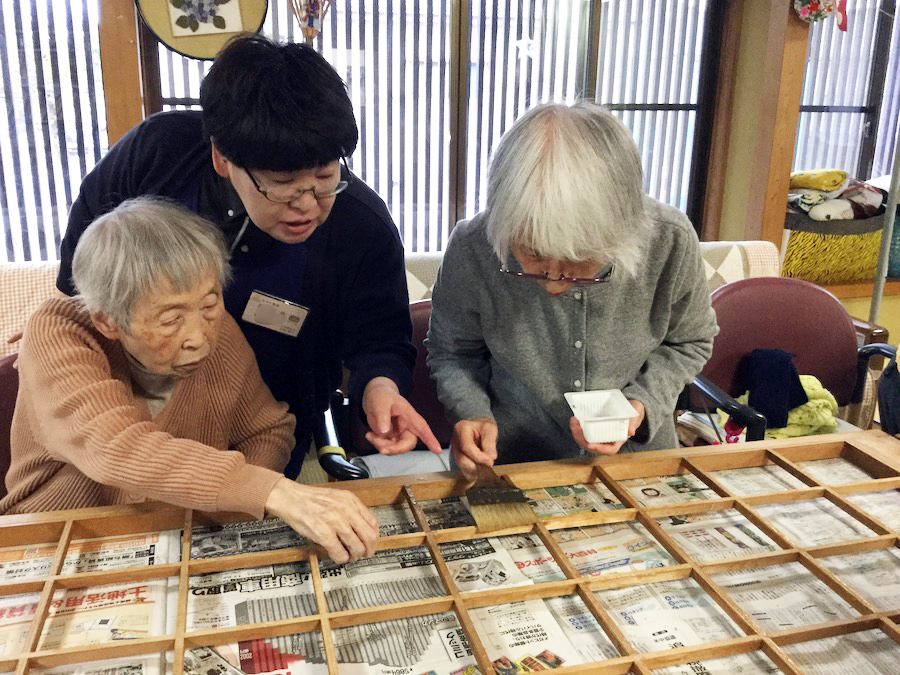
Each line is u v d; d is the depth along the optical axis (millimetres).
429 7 2629
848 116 3150
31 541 914
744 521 1004
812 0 2521
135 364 1070
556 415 1272
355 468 1314
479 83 2764
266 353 1336
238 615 794
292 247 1257
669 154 3072
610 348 1191
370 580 861
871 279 3041
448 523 979
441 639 771
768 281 2043
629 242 917
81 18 2320
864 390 2225
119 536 937
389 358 1330
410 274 2227
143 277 881
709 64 2994
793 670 702
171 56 2418
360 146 2701
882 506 1029
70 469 1060
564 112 913
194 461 879
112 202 1245
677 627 793
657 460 1114
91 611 796
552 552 891
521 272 1020
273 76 905
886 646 765
